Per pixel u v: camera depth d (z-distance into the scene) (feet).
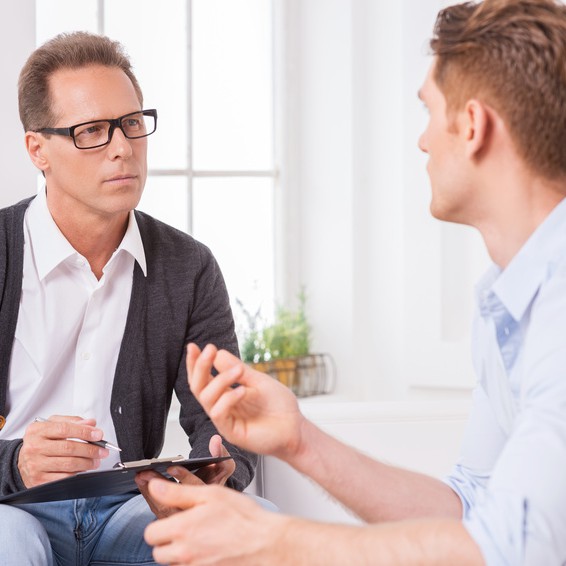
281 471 9.49
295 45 13.25
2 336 7.44
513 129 4.39
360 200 13.15
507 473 3.75
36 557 6.47
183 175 12.52
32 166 9.20
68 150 7.22
